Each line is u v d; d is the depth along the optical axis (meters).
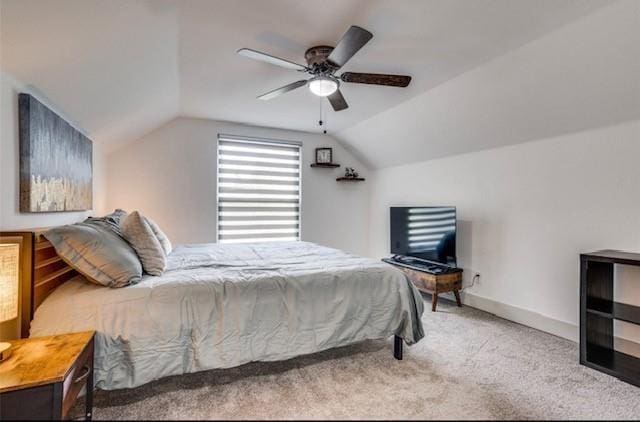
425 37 2.12
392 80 2.37
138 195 3.85
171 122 3.99
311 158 4.79
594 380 1.92
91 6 1.54
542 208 2.80
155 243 2.04
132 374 1.55
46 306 1.58
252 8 1.83
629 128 2.24
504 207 3.13
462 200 3.61
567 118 2.49
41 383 1.19
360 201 5.14
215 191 4.19
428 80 2.80
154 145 3.92
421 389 1.80
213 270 2.10
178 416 1.56
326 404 1.65
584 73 2.13
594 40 1.93
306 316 1.93
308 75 2.72
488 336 2.60
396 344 2.19
